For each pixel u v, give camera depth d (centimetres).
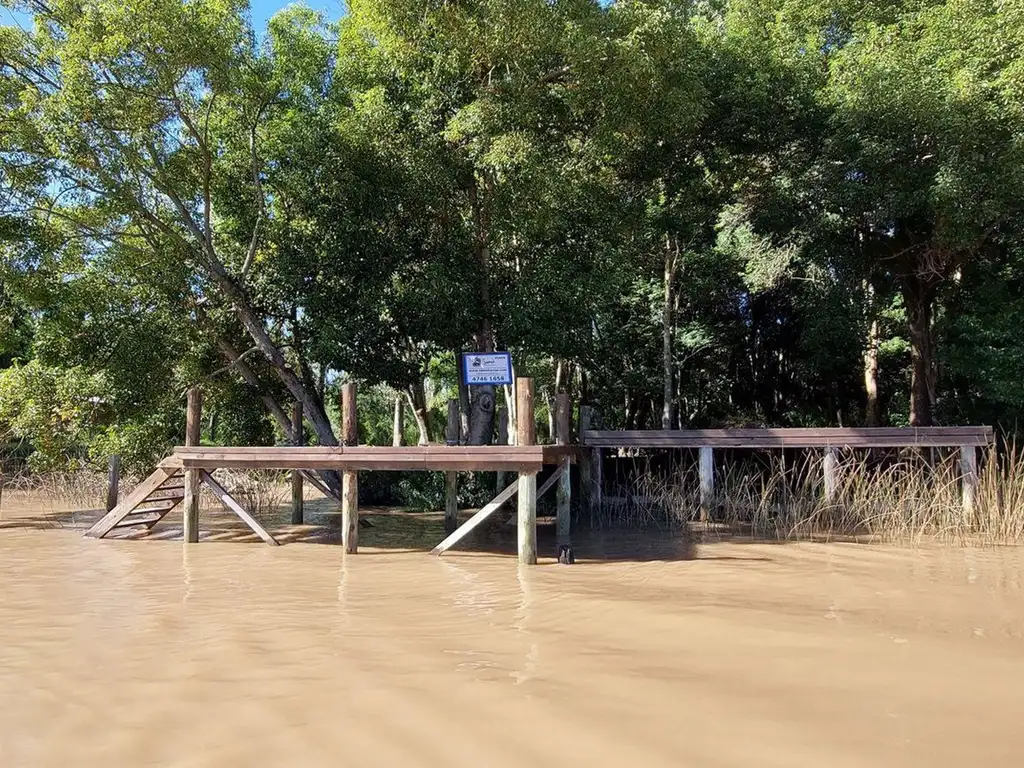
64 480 1548
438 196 1307
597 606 635
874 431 1146
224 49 1195
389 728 373
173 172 1348
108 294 1368
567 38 1153
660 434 1277
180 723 383
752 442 1219
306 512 1441
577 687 430
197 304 1423
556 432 1071
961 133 1223
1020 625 569
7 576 798
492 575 795
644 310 2020
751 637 535
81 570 835
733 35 1512
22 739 366
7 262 1273
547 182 1220
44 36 1212
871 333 1859
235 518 1336
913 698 413
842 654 494
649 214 1636
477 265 1355
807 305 1812
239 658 489
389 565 866
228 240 1484
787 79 1453
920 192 1328
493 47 1205
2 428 1664
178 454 1055
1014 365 1399
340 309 1345
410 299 1311
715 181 1656
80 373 1439
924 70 1278
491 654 495
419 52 1273
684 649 505
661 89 1219
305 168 1329
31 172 1231
